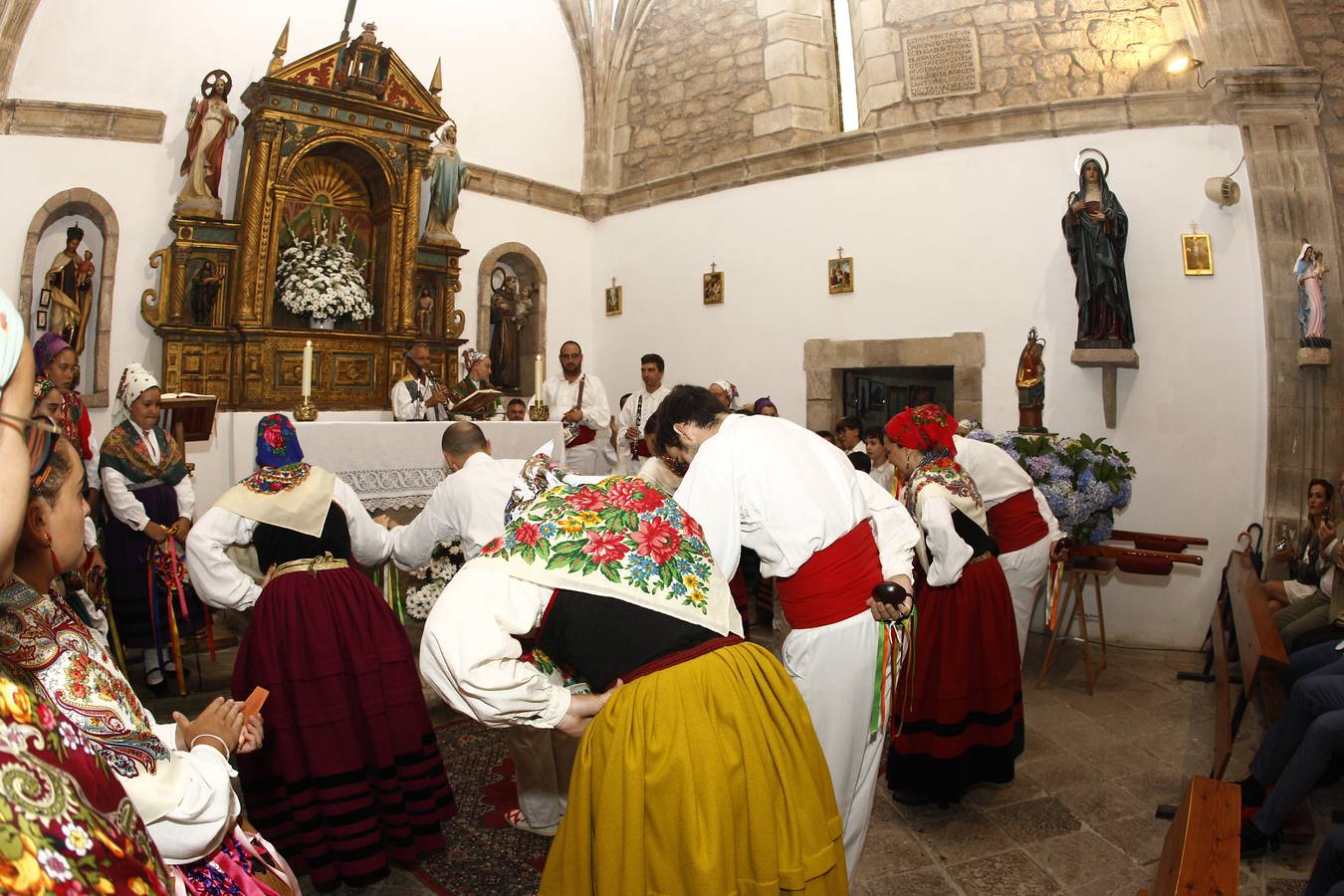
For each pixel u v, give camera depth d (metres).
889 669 2.40
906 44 7.25
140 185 6.36
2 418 0.70
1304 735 2.94
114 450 4.41
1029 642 6.18
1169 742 4.11
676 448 2.53
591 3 8.87
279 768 2.65
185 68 6.56
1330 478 5.62
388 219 7.38
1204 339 6.05
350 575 2.83
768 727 1.56
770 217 7.86
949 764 3.29
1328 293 5.69
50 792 0.69
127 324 6.32
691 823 1.44
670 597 1.60
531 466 1.91
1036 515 4.09
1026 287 6.59
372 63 6.97
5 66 5.75
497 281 8.73
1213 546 6.00
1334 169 5.79
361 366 7.24
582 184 9.17
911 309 7.06
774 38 7.94
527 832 3.12
